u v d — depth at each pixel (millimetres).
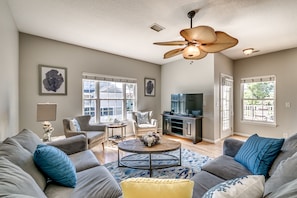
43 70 3439
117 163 2877
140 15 2555
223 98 4707
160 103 5859
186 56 2568
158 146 2547
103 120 4488
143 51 4383
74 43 3793
